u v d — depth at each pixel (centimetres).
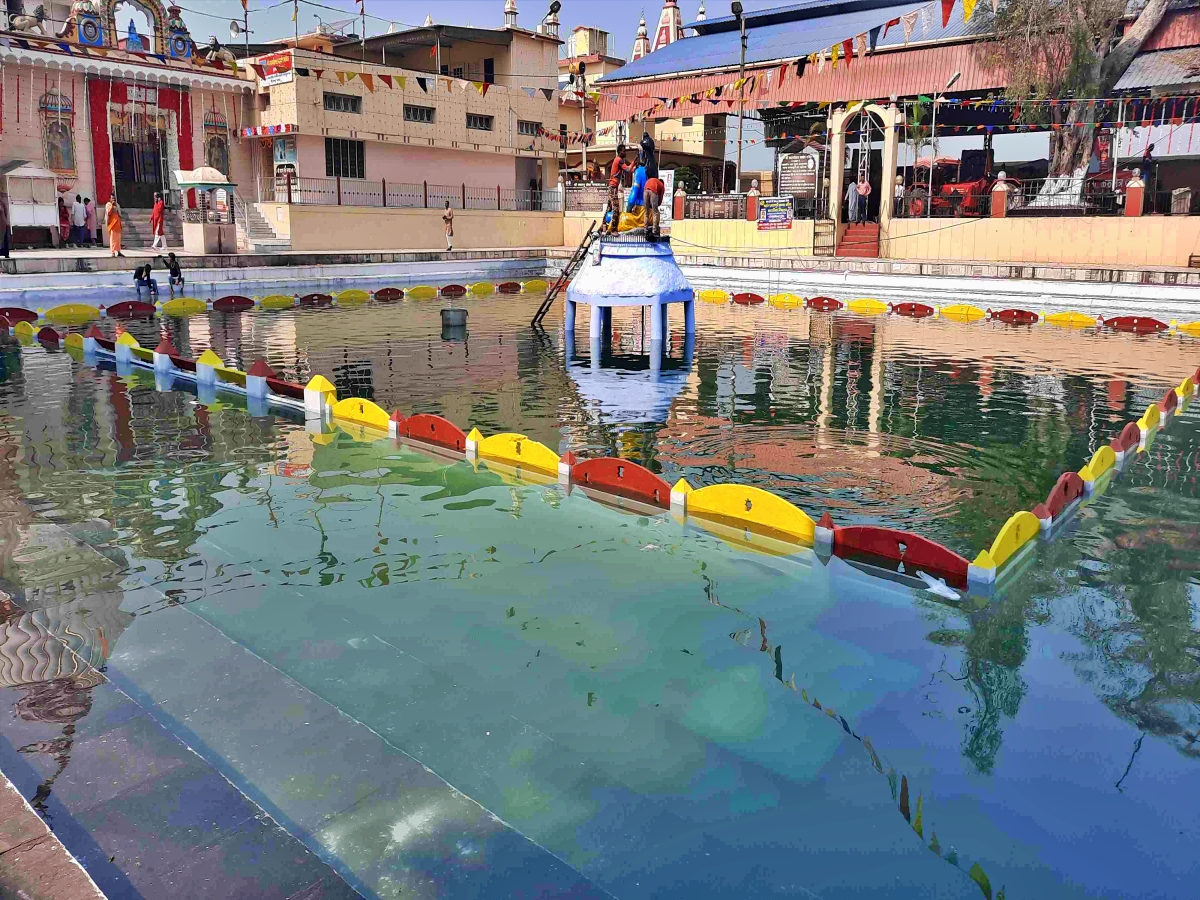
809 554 552
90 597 473
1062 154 2411
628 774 323
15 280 1894
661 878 270
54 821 281
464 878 266
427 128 3209
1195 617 465
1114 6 2212
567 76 4291
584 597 484
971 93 2477
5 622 439
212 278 2214
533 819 295
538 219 3438
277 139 2930
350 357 1341
